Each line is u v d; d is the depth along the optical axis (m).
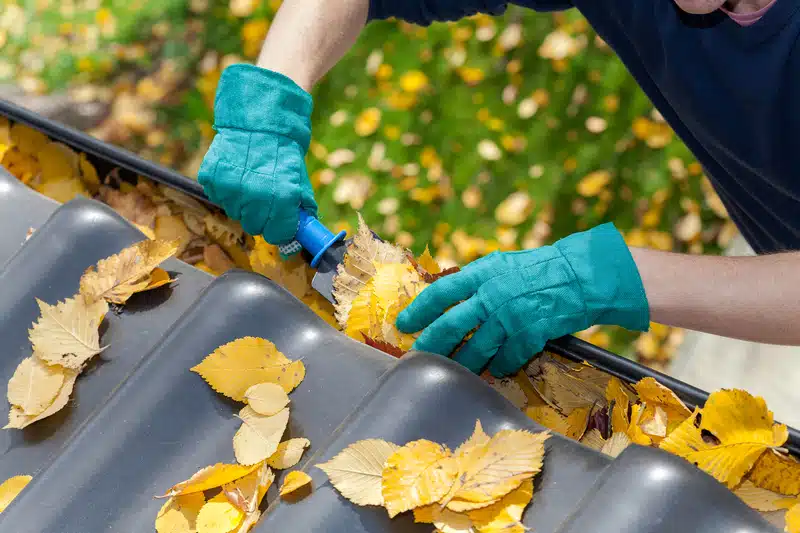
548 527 0.76
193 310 0.97
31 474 0.95
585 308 1.03
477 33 3.11
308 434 0.89
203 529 0.83
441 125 3.01
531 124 2.95
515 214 2.82
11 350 1.03
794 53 1.04
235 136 1.20
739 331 1.06
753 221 1.50
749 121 1.16
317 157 3.04
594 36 3.01
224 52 3.40
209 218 1.38
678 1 1.04
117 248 1.09
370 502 0.78
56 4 3.59
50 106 3.34
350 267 1.16
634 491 0.70
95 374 1.01
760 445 0.85
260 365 0.92
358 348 0.95
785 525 0.84
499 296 1.02
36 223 1.20
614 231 1.08
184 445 0.90
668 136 2.83
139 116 3.31
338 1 1.33
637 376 0.98
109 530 0.85
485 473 0.78
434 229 2.86
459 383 0.85
